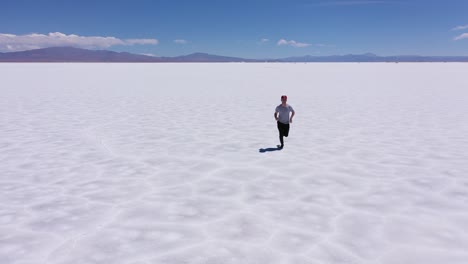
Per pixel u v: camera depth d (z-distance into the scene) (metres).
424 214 4.02
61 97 16.97
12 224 3.85
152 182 5.16
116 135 8.49
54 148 7.22
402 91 20.17
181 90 21.17
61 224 3.84
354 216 3.97
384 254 3.18
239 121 10.51
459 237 3.49
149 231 3.66
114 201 4.46
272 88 22.80
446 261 3.08
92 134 8.61
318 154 6.72
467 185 4.96
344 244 3.35
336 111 12.63
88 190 4.86
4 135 8.47
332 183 5.08
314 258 3.11
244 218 3.94
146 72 49.09
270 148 7.22
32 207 4.30
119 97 17.12
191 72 50.44
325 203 4.35
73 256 3.20
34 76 36.16
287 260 3.08
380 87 23.23
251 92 19.98
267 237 3.50
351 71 54.16
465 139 7.89
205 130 9.12
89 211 4.16
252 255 3.17
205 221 3.87
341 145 7.44
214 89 21.94
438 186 4.93
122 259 3.14
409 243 3.37
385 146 7.32
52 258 3.17
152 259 3.13
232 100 15.98
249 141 7.87
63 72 46.16
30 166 5.99
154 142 7.75
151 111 12.53
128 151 6.98
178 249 3.29
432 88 21.97
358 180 5.20
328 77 37.12
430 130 9.00
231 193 4.71
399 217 3.95
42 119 10.79
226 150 7.05
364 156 6.55
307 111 12.67
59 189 4.90
